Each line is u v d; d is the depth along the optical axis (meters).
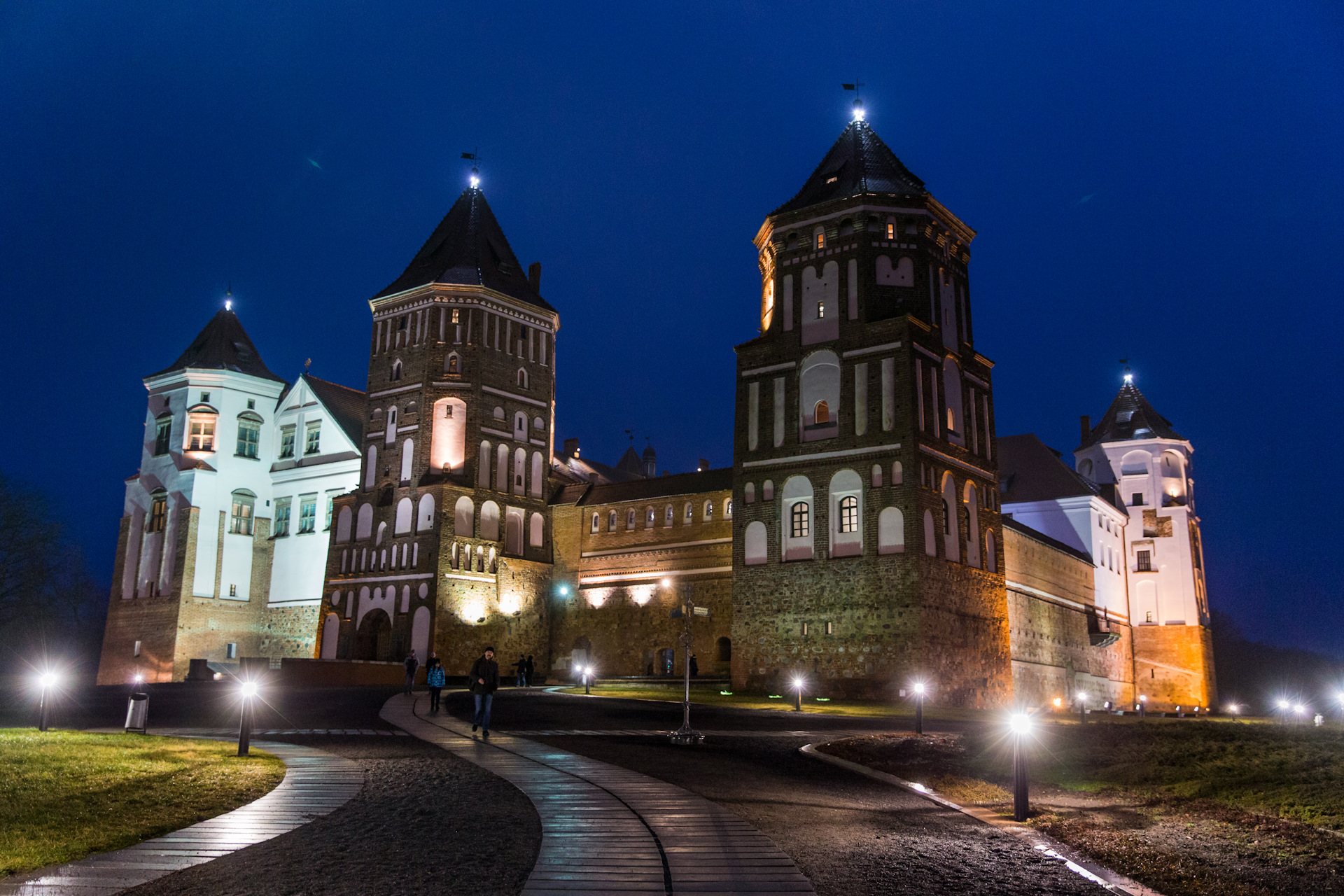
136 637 68.38
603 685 54.50
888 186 53.69
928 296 52.31
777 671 49.97
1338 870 14.88
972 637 50.84
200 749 21.08
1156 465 85.19
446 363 63.72
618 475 94.69
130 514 71.75
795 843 13.95
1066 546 70.50
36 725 27.02
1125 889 13.09
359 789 17.00
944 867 13.35
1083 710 39.56
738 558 52.50
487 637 62.19
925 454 49.41
